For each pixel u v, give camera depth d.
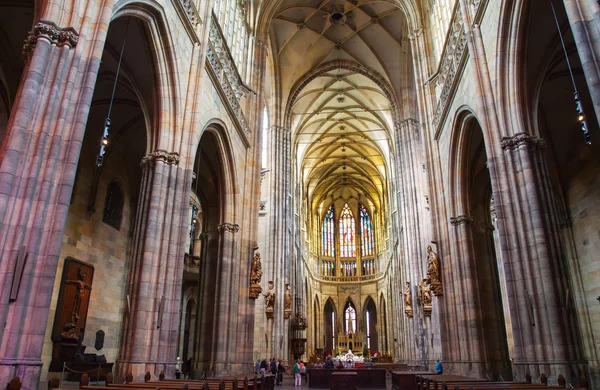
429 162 21.53
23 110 8.00
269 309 29.52
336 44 35.06
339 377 18.41
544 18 13.05
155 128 13.88
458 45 16.92
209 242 20.97
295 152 44.47
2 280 7.31
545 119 18.98
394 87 35.41
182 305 30.05
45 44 8.55
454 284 18.12
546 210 11.71
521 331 11.47
